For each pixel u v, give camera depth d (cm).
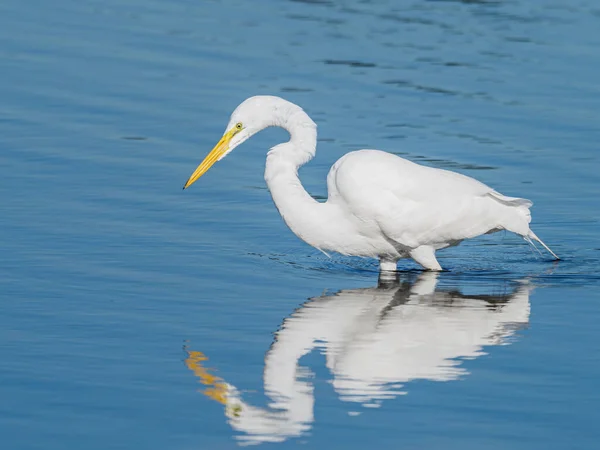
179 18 2753
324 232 1380
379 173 1345
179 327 1152
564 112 2112
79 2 2867
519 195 1673
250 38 2594
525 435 907
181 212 1588
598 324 1183
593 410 955
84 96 2138
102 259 1377
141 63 2362
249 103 1412
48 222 1508
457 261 1450
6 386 988
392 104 2142
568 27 2764
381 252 1403
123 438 894
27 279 1290
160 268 1355
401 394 990
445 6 2995
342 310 1223
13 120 1984
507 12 2930
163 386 998
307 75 2312
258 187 1723
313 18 2814
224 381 1012
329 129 1981
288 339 1123
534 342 1124
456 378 1028
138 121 2006
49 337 1111
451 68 2403
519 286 1330
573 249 1487
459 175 1393
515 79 2328
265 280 1333
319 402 972
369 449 882
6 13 2717
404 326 1170
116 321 1164
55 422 920
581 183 1733
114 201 1616
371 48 2542
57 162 1781
